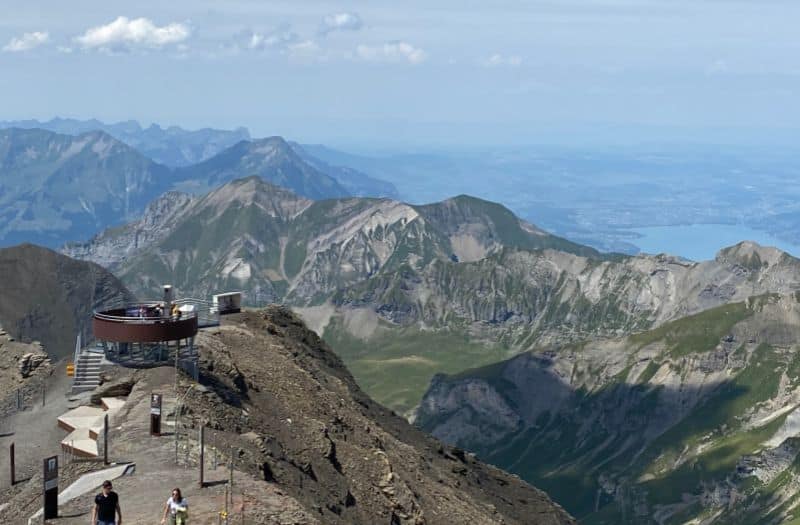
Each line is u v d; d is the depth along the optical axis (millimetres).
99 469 50000
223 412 65125
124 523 41094
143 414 58812
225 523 41281
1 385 86000
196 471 49188
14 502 49719
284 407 78875
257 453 59125
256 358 89625
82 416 65812
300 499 56531
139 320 68750
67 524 42188
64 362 90625
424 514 80500
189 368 71125
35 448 62125
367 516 70500
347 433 87000
